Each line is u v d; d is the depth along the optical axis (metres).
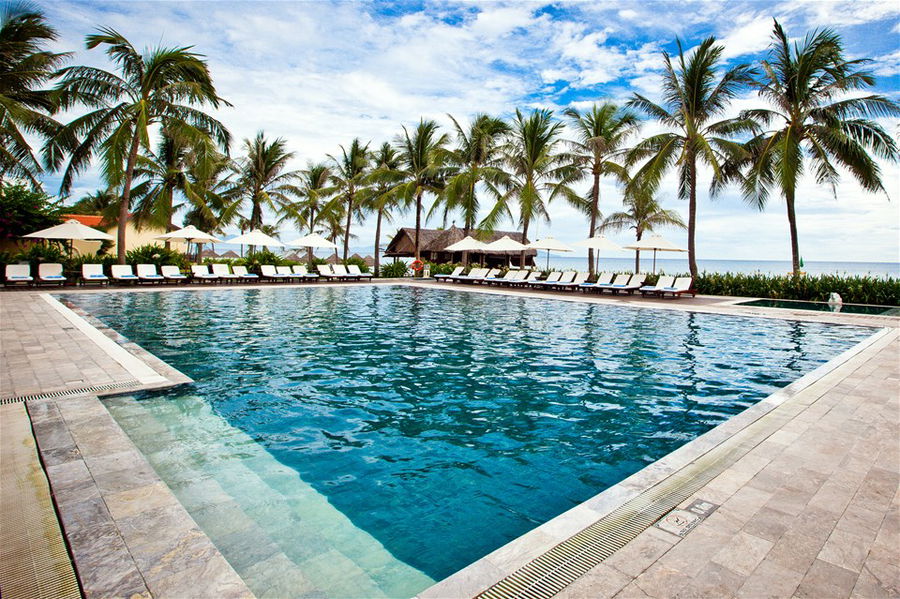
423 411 5.28
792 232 18.33
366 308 14.23
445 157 27.11
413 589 2.44
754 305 15.95
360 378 6.53
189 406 5.25
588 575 2.23
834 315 13.07
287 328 10.42
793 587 2.15
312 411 5.20
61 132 17.61
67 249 21.47
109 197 32.00
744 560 2.35
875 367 6.77
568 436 4.62
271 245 22.70
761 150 19.66
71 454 3.50
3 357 6.76
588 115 23.95
